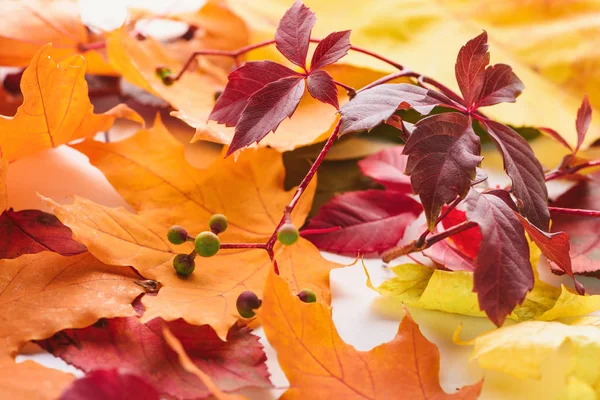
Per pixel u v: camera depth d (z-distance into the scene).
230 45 0.49
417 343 0.33
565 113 0.46
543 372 0.34
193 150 0.44
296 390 0.32
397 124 0.35
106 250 0.35
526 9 0.49
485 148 0.46
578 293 0.35
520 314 0.36
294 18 0.36
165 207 0.38
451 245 0.38
